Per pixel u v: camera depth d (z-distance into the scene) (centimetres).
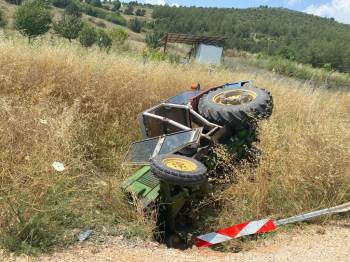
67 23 2956
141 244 463
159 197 503
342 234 480
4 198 446
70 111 623
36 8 2580
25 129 540
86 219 488
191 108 631
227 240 474
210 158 576
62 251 413
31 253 394
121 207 522
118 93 775
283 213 526
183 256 429
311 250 434
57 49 867
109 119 739
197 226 539
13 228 410
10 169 493
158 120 610
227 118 603
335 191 543
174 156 501
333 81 2164
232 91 664
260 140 624
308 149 570
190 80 1004
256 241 475
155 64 1051
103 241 453
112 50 1096
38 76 747
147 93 822
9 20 3828
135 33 9056
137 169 613
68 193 526
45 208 463
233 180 566
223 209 540
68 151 550
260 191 531
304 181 539
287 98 980
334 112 909
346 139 600
